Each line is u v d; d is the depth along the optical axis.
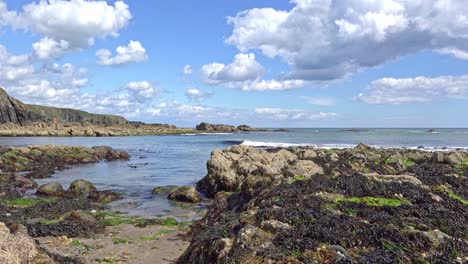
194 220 18.02
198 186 26.91
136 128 152.38
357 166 25.16
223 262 7.80
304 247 7.67
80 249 13.24
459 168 24.44
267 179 15.25
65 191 24.86
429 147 60.38
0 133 121.06
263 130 179.38
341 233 8.15
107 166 43.22
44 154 46.16
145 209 20.88
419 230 8.54
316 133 135.62
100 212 19.70
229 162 25.86
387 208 9.84
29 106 182.25
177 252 13.02
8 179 27.69
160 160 49.97
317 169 21.56
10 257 8.01
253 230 8.45
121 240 14.41
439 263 7.08
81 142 94.12
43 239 14.41
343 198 10.87
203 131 154.12
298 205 10.09
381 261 7.07
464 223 9.24
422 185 12.66
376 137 95.94
